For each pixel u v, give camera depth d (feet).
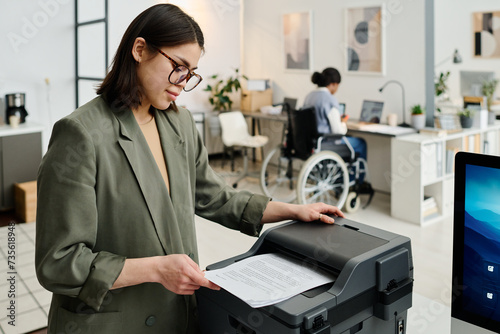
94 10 15.34
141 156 3.23
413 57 14.16
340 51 16.17
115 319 3.21
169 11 3.09
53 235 2.89
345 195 13.51
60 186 2.90
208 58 19.85
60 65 15.24
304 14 17.15
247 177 17.53
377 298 2.93
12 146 13.03
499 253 2.73
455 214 2.91
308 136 13.96
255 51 19.88
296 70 17.97
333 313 2.68
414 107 13.78
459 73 13.30
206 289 3.07
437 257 10.39
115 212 3.13
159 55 3.05
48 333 3.37
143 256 3.21
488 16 12.46
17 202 13.06
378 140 15.31
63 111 15.55
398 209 12.97
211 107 20.47
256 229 3.75
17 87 14.70
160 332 3.38
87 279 2.84
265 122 19.47
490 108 13.08
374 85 15.33
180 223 3.47
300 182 13.12
